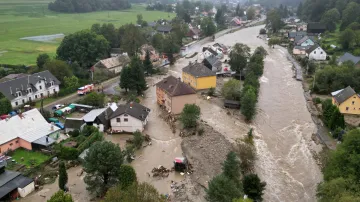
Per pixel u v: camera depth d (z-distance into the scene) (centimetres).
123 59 12862
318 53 14462
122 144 6956
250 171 5975
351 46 15612
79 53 12744
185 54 16438
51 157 6178
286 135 7500
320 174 5934
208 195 4791
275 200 5250
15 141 6519
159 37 16575
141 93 10319
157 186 5541
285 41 19375
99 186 5131
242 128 7825
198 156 6481
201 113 8700
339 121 7412
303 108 9100
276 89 10800
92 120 7438
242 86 10431
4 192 4862
